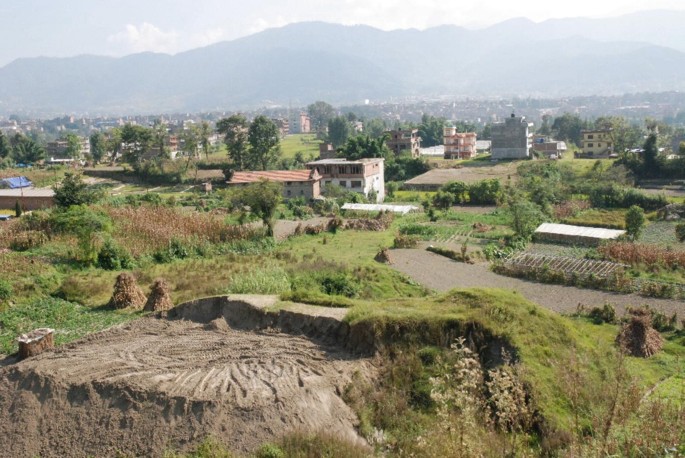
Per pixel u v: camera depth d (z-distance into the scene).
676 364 22.72
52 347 22.03
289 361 19.86
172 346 21.44
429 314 21.23
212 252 43.69
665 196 69.38
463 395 13.42
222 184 97.00
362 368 19.75
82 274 35.31
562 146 136.38
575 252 47.62
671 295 34.06
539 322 20.98
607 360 19.95
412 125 180.25
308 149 156.38
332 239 51.97
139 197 73.62
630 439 12.89
